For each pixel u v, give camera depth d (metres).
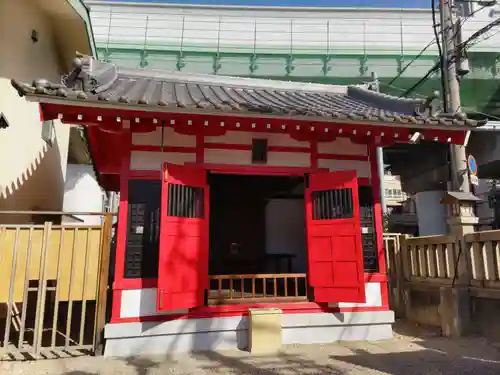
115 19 17.70
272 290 8.06
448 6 10.16
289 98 7.76
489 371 4.65
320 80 18.14
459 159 9.54
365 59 17.62
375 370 4.73
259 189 9.55
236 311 5.96
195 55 17.80
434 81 17.33
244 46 17.83
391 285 8.61
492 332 6.08
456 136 6.32
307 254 6.48
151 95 6.09
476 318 6.38
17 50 7.81
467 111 17.38
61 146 11.05
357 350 5.65
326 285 6.20
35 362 5.04
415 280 7.82
